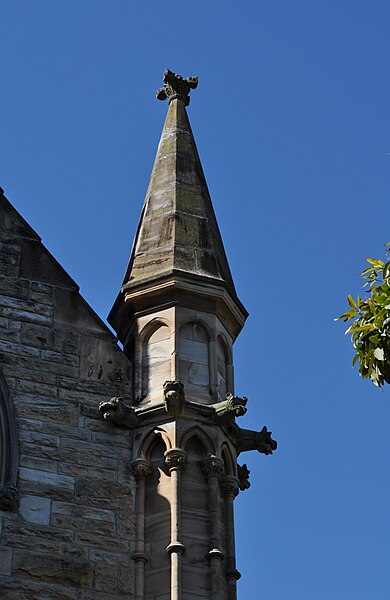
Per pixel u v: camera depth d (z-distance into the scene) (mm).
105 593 24500
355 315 22156
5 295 27188
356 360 21891
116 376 27047
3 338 26641
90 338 27266
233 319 28547
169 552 24953
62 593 24250
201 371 27297
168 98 31953
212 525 25375
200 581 24797
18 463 25266
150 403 26641
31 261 27781
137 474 25859
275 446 27438
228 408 26406
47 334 26984
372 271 22344
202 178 30469
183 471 25906
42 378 26422
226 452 26516
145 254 28797
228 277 28719
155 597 24609
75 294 27656
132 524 25375
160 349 27484
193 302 28016
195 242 28922
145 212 29641
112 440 26172
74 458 25719
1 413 25703
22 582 24109
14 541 24453
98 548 24891
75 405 26359
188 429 26266
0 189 28453
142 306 28047
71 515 25078
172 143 30891
